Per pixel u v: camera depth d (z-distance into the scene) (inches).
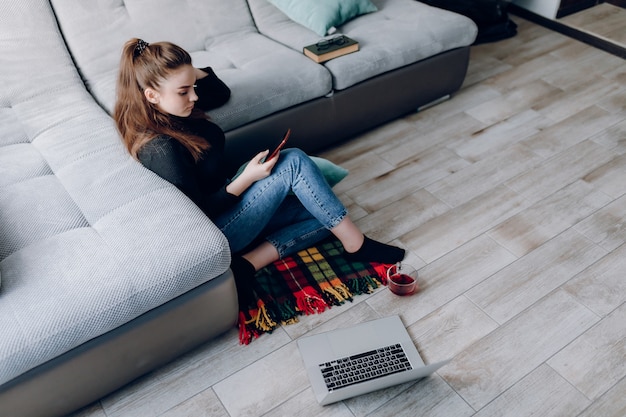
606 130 103.6
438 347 67.7
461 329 69.6
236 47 99.0
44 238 62.1
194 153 66.9
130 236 60.8
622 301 72.3
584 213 85.9
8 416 54.7
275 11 108.7
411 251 80.4
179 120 66.5
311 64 92.7
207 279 61.9
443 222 85.3
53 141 77.0
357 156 100.3
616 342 67.4
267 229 78.4
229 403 62.9
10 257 59.7
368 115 102.0
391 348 67.1
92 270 57.2
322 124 96.6
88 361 57.1
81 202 66.7
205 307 63.1
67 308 54.1
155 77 61.0
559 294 73.5
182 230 61.4
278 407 62.2
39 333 52.6
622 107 109.6
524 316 70.9
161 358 63.9
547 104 111.4
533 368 64.9
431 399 62.3
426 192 91.2
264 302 72.7
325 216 73.1
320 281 75.5
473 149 100.3
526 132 103.9
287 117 91.4
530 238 81.9
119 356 59.3
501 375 64.3
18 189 68.8
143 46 62.7
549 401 61.6
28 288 55.5
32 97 85.7
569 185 91.4
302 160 70.6
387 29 102.7
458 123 107.3
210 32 101.5
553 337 68.2
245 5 106.2
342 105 96.8
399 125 108.1
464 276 76.5
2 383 52.6
